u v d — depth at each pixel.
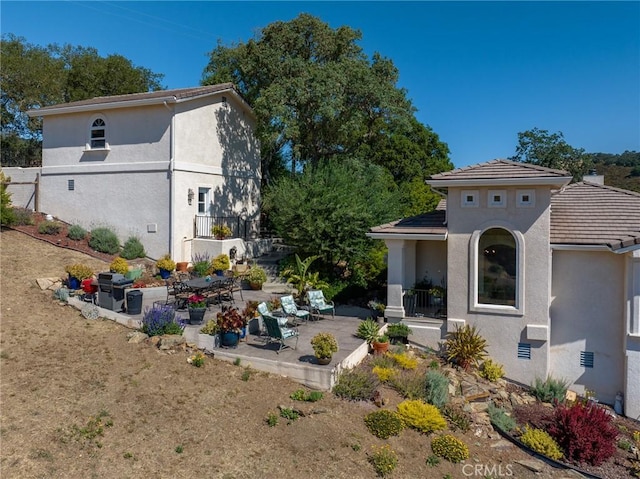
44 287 15.19
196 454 8.18
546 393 12.65
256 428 9.07
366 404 10.40
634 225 13.41
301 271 18.19
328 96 22.11
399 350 13.60
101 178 21.81
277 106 21.70
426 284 16.38
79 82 39.62
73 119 22.50
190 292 15.54
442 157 39.50
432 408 10.30
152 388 10.02
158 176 20.45
